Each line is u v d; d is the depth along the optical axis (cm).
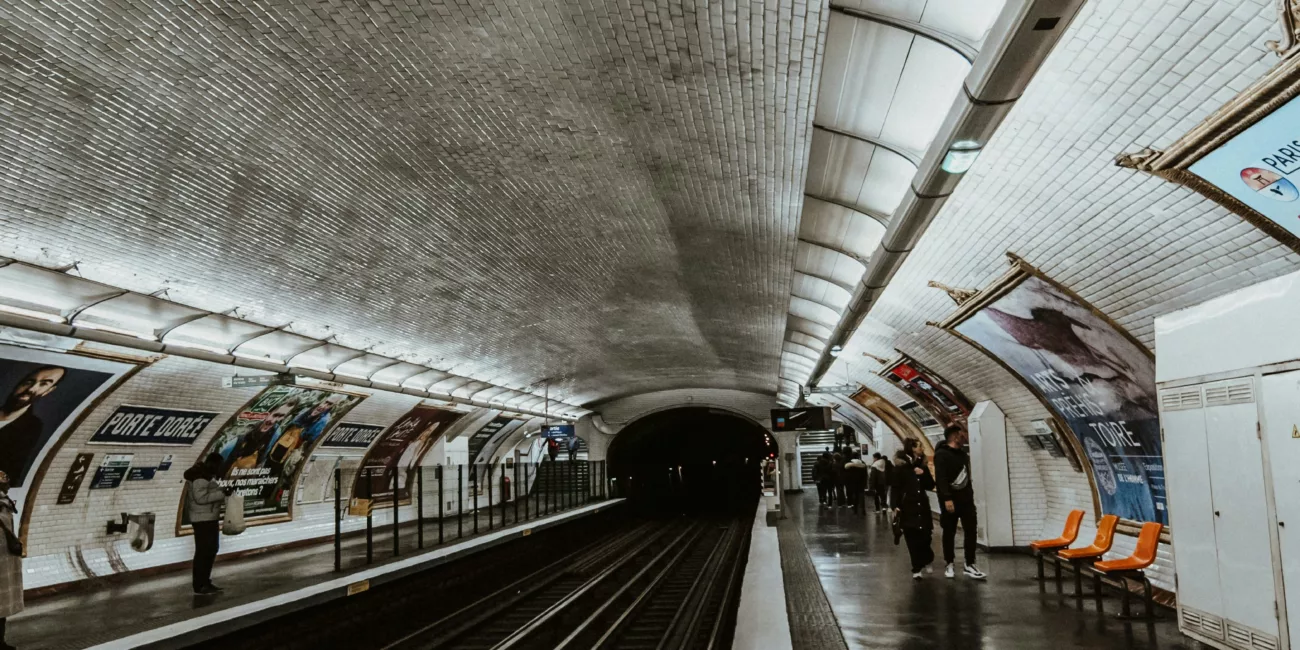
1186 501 739
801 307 1825
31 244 904
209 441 1612
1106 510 1219
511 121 836
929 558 1135
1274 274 645
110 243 948
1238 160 537
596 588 1847
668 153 916
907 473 1141
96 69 675
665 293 1684
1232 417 666
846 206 1061
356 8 629
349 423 2109
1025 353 1150
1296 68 437
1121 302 837
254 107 767
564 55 700
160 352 1234
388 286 1355
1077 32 501
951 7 568
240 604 1091
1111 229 720
